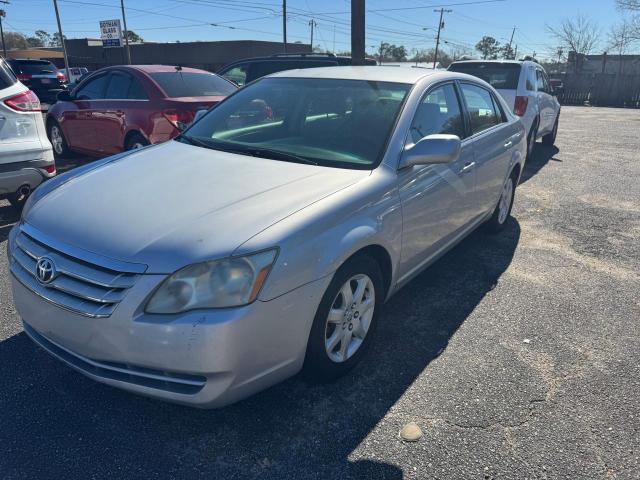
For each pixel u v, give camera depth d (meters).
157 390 2.27
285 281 2.32
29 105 4.99
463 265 4.60
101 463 2.30
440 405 2.72
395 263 3.13
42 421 2.54
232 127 3.75
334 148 3.25
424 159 3.06
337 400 2.75
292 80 3.96
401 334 3.42
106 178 2.98
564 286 4.21
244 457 2.36
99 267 2.28
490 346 3.30
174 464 2.31
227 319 2.17
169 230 2.34
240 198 2.60
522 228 5.66
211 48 51.62
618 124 16.70
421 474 2.29
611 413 2.70
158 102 6.66
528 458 2.38
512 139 5.10
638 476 2.30
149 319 2.17
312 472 2.29
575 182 7.85
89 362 2.37
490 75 9.30
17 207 5.58
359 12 9.40
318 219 2.50
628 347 3.33
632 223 5.88
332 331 2.77
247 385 2.33
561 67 54.78
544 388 2.88
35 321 2.51
